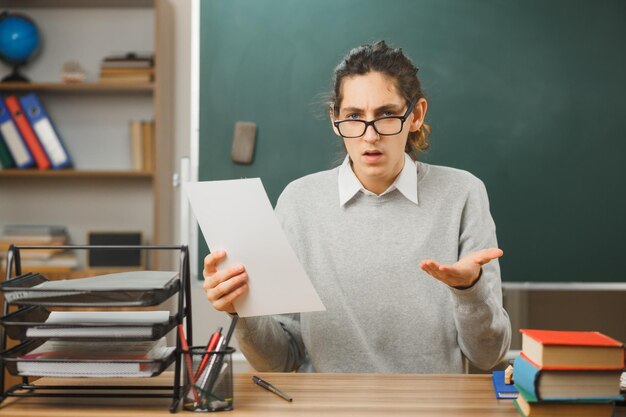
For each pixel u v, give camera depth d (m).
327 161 3.03
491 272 1.63
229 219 1.21
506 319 1.48
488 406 1.12
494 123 3.02
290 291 1.23
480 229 1.69
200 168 3.06
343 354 1.67
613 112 3.01
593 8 3.01
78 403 1.13
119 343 1.11
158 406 1.11
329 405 1.12
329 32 3.03
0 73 3.53
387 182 1.72
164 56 3.36
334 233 1.73
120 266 3.29
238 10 3.06
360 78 1.53
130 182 3.54
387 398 1.17
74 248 1.18
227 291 1.21
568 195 3.01
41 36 3.53
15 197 3.54
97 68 3.52
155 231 3.23
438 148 3.02
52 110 3.54
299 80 3.04
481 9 3.01
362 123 1.53
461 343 1.62
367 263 1.70
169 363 1.11
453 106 3.02
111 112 3.55
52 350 1.11
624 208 3.00
